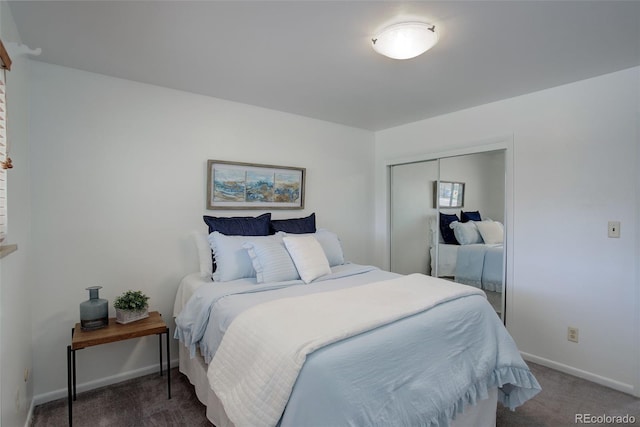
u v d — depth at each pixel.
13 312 1.59
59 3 1.50
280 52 2.00
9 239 1.54
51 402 2.11
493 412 1.80
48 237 2.12
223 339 1.60
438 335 1.59
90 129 2.27
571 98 2.49
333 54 2.02
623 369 2.27
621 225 2.28
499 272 2.94
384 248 4.00
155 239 2.53
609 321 2.33
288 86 2.56
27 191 1.97
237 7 1.54
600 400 2.16
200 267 2.55
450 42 1.87
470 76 2.36
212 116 2.81
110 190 2.35
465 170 3.20
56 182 2.15
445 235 3.38
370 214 4.07
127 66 2.19
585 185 2.43
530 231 2.71
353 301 1.77
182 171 2.66
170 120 2.60
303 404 1.15
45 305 2.12
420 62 2.13
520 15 1.60
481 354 1.75
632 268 2.23
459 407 1.54
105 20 1.65
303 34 1.78
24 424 1.80
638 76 2.20
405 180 3.81
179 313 2.36
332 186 3.67
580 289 2.46
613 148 2.30
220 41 1.86
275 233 2.82
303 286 2.22
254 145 3.06
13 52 1.61
